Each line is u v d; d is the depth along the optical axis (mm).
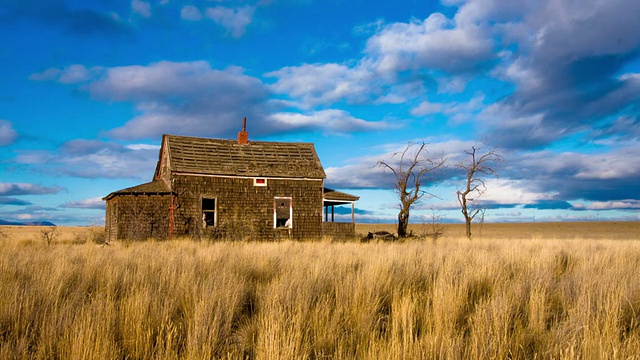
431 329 5844
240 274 10055
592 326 5406
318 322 5992
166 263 11094
